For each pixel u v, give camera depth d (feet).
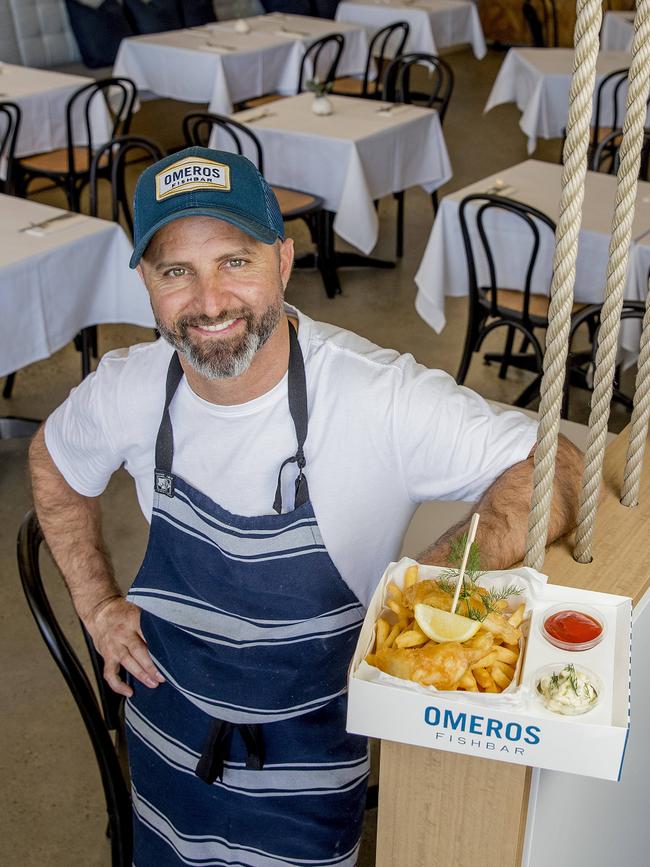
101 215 18.11
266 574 4.35
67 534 5.19
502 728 2.72
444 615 2.89
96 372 4.70
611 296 3.14
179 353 4.07
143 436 4.60
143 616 4.72
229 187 3.77
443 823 3.26
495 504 3.86
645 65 2.92
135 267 3.90
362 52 22.09
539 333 13.97
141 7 22.89
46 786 7.34
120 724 5.82
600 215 11.40
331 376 4.22
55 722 7.88
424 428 4.15
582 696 2.71
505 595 3.10
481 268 11.99
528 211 10.55
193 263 3.82
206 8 23.91
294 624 4.42
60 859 6.79
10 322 9.96
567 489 3.79
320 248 15.29
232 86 19.17
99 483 5.07
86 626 5.15
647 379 3.49
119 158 12.79
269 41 20.07
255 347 3.95
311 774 4.60
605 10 27.35
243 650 4.50
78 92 15.23
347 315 14.90
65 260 10.37
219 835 4.81
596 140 16.29
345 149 14.28
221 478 4.37
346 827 4.76
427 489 4.33
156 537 4.55
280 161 14.90
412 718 2.79
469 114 25.18
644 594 3.41
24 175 16.20
